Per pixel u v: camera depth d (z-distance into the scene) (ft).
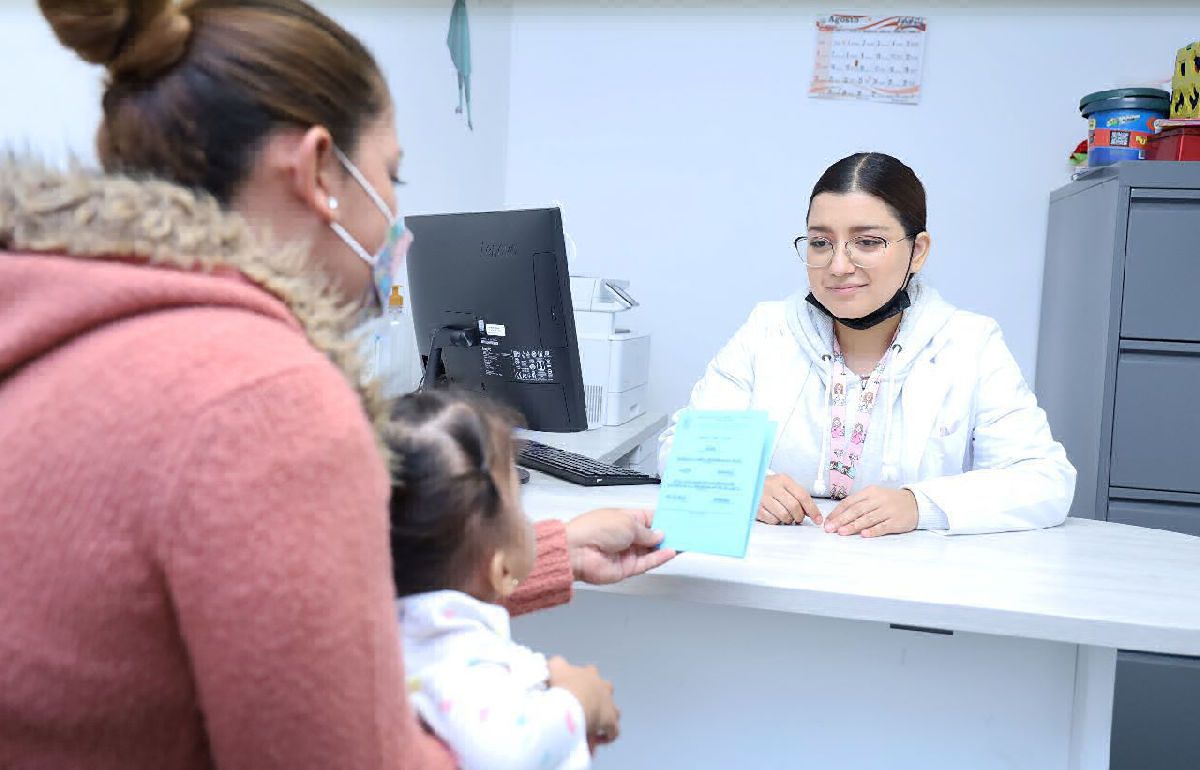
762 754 4.18
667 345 10.54
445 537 2.62
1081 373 8.45
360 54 2.13
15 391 1.60
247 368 1.58
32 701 1.54
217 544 1.49
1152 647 3.18
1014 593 3.46
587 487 5.15
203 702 1.58
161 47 1.88
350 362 1.91
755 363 6.01
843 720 4.10
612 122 10.43
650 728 4.28
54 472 1.52
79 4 1.82
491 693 2.38
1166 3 9.39
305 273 1.92
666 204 10.41
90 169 1.86
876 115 9.93
